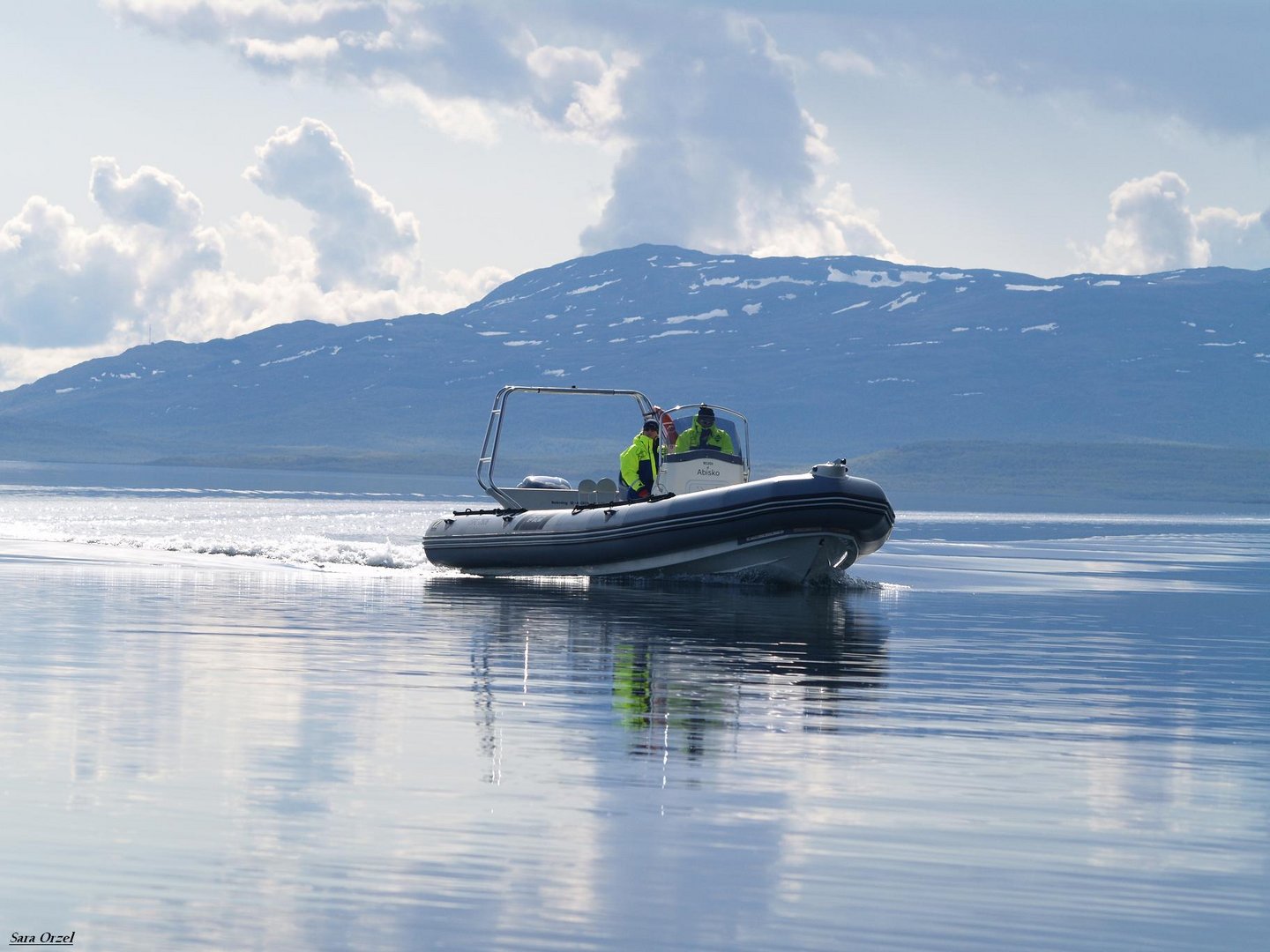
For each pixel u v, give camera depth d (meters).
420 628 49.38
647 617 54.69
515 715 31.45
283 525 138.25
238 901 18.42
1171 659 44.94
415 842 21.00
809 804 23.66
